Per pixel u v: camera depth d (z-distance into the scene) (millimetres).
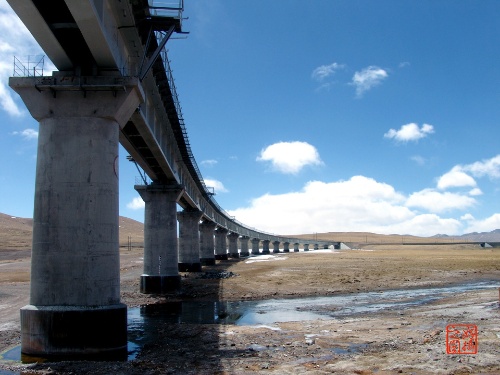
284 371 15047
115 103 20016
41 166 19516
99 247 19344
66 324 18422
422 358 16156
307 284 48438
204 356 17719
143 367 15961
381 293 41875
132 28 23141
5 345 20359
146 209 45438
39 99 19781
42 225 19125
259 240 175125
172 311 32219
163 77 31391
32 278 19172
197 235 70938
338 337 20797
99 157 19766
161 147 38312
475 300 33594
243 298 39281
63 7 18125
